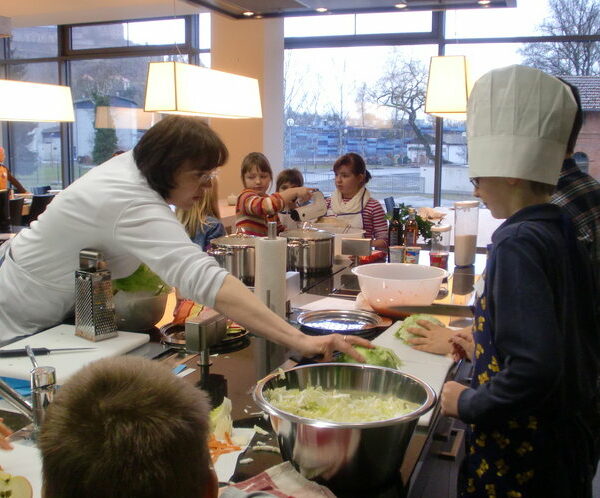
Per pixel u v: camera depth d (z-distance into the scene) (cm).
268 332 145
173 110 250
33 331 185
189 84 253
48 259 176
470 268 289
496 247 102
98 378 65
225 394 137
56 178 798
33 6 654
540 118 105
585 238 148
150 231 158
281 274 185
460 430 162
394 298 195
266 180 369
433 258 284
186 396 66
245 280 229
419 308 182
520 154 106
